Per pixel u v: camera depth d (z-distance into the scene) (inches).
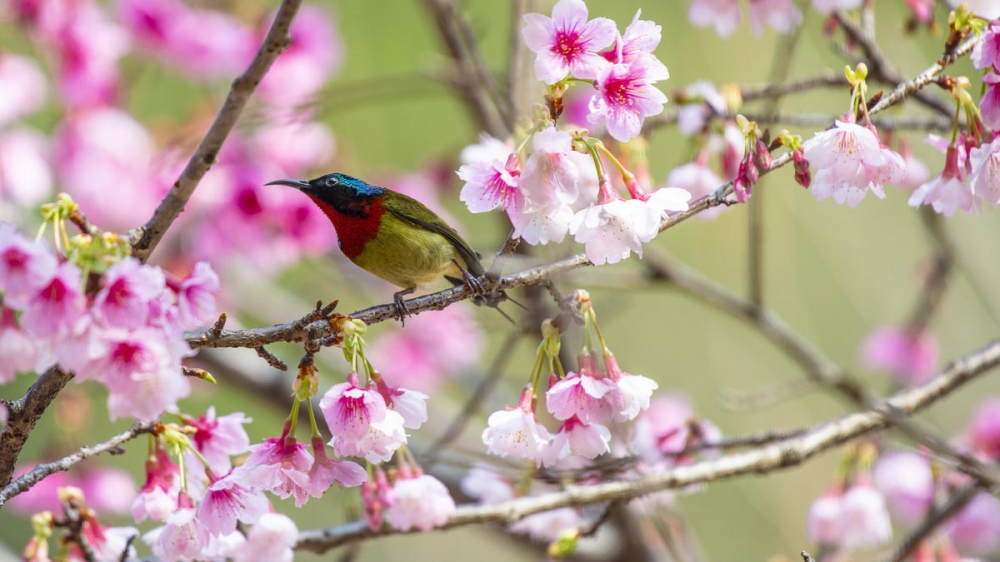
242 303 561.3
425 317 570.3
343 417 206.5
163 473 241.6
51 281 174.2
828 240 585.6
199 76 525.7
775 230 619.2
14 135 486.3
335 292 590.2
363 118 700.7
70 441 399.9
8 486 219.1
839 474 364.5
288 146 484.4
